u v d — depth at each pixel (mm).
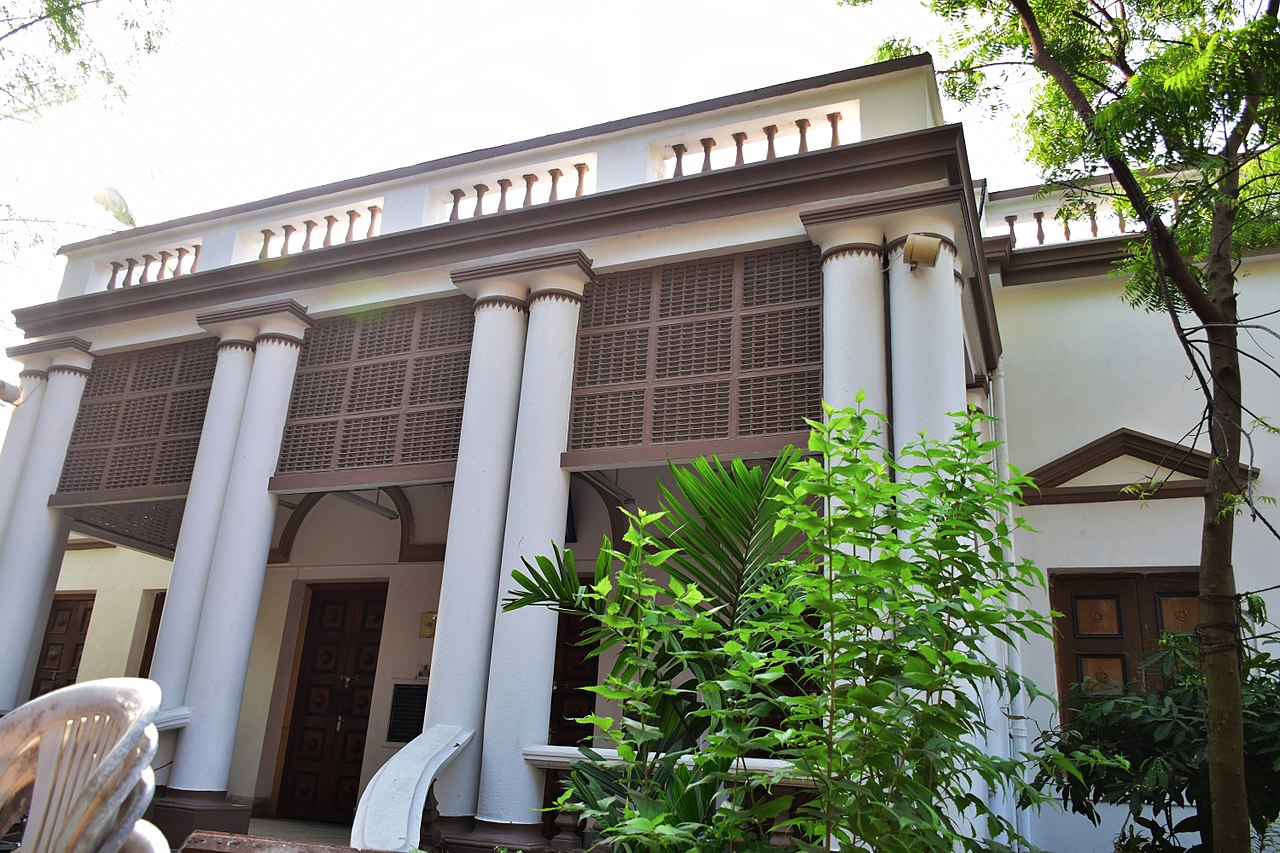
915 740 2699
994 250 8508
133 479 8633
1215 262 4246
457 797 6113
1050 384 8430
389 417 7621
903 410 5770
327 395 7973
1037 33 4793
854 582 2703
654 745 3578
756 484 3957
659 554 3057
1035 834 7125
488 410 6910
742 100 6984
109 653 11750
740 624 3551
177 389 8758
